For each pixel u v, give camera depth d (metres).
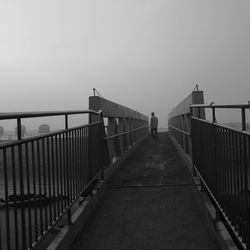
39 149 3.75
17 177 3.21
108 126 9.99
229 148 3.95
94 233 5.20
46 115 3.80
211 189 5.18
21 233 3.39
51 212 4.07
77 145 5.38
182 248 4.57
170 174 8.84
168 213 5.91
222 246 4.21
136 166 10.45
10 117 2.95
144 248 4.62
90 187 6.11
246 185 3.31
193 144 7.58
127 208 6.26
